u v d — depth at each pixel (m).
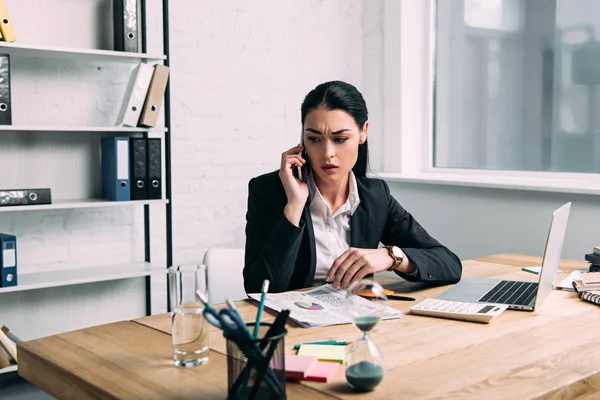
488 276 2.13
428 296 1.84
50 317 3.30
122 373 1.22
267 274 1.92
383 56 4.15
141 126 3.24
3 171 3.12
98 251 3.42
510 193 3.33
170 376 1.20
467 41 3.93
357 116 1.93
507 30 3.71
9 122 2.84
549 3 3.50
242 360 1.02
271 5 3.91
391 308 1.66
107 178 3.24
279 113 3.98
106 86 3.38
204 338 1.27
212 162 3.74
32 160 3.18
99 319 3.45
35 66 3.18
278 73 3.96
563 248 3.12
